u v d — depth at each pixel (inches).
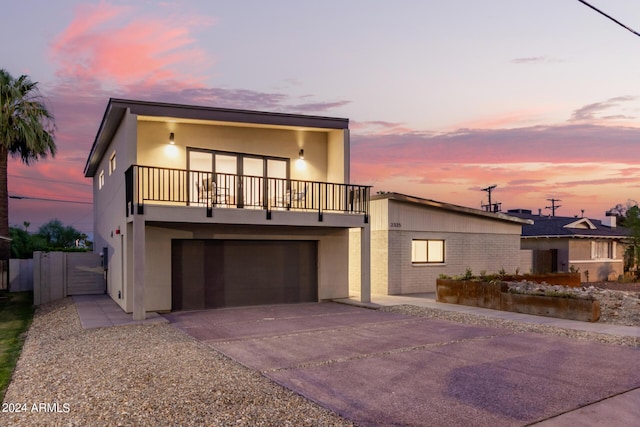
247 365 279.4
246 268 557.9
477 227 771.4
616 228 1187.3
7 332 422.6
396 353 311.4
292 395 222.7
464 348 326.0
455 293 556.4
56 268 664.4
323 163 623.2
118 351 316.8
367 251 577.3
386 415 198.2
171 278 512.1
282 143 597.9
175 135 534.3
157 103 487.8
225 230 539.2
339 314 493.4
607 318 438.0
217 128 558.3
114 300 596.1
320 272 597.0
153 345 337.4
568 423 191.2
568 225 981.8
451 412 202.2
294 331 394.3
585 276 956.0
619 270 1030.4
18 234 1128.2
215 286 538.6
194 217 472.4
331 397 220.8
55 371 266.5
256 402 212.1
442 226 725.3
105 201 706.2
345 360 292.4
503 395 224.7
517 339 356.8
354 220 569.6
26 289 779.4
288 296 581.9
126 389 229.9
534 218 1290.6
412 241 693.9
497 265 793.6
